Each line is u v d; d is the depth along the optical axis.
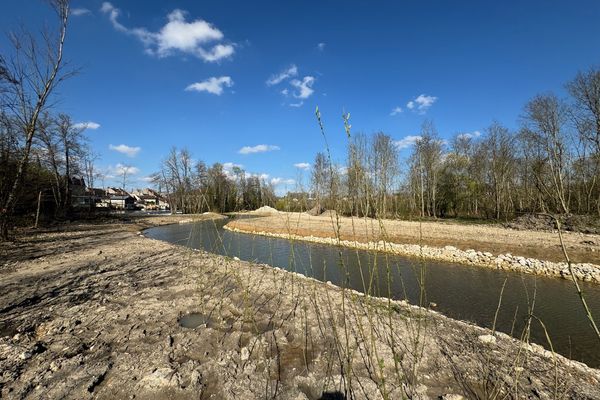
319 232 21.88
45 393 3.20
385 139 29.83
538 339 6.38
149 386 3.32
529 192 24.66
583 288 9.68
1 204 14.69
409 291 9.49
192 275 8.25
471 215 35.00
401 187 33.94
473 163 33.84
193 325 5.01
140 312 5.52
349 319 5.10
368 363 3.85
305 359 3.93
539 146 14.14
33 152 19.69
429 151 33.03
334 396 3.21
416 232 20.09
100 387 3.34
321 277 10.76
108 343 4.34
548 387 3.45
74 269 9.05
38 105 14.28
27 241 14.95
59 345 4.27
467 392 3.31
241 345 4.30
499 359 4.06
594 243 14.70
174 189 49.09
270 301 6.11
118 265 9.61
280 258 14.29
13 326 4.94
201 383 3.40
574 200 22.42
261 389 3.32
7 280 7.79
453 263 13.05
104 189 77.31
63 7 13.64
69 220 28.23
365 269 11.93
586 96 20.67
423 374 3.63
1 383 3.35
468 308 8.16
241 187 54.28
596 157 20.47
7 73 13.09
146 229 27.45
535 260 12.25
